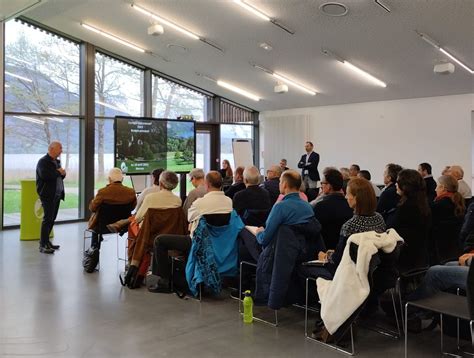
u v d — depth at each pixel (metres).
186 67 9.59
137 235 4.32
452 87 8.52
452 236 3.76
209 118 11.43
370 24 6.43
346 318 2.75
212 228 3.83
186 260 4.18
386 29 6.51
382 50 7.27
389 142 9.83
